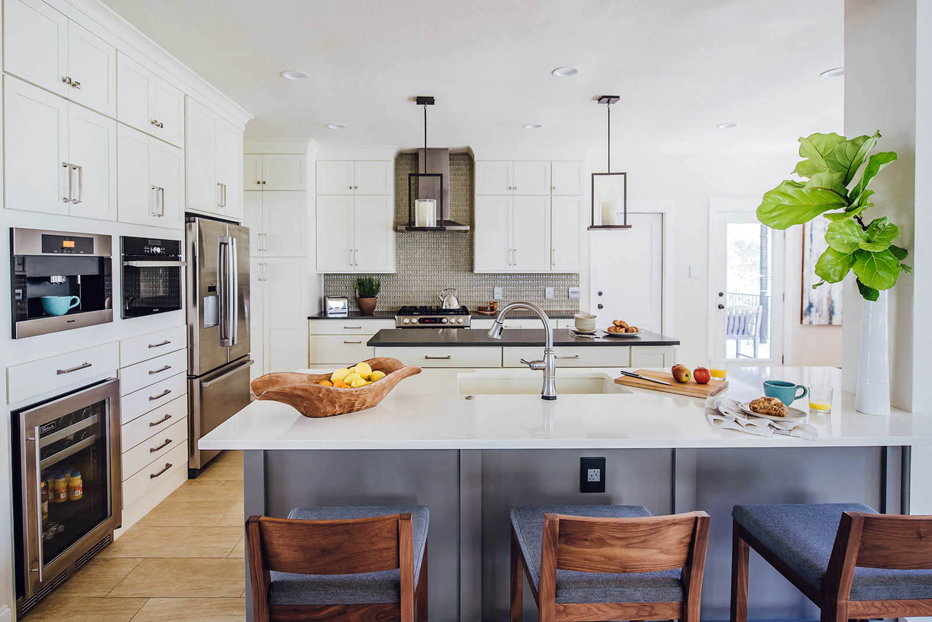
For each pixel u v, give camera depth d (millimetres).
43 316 2121
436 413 1859
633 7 2537
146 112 2842
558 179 5508
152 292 2889
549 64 3234
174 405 3174
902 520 1207
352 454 1764
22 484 1978
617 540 1192
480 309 5762
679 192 5770
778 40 2912
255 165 5133
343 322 5242
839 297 5750
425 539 1535
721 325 5852
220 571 2359
